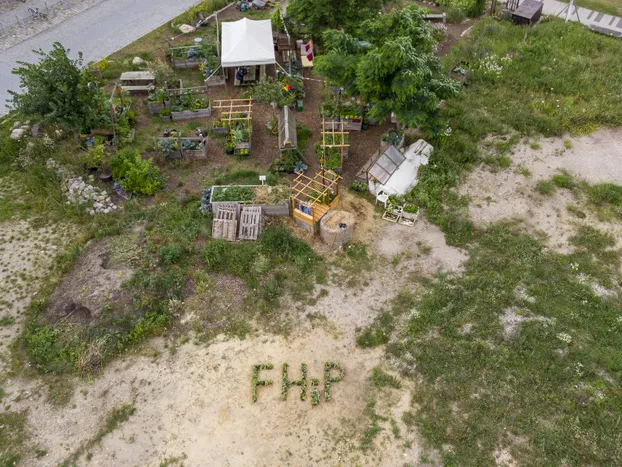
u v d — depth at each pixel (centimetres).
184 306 2011
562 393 1703
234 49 3017
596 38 3594
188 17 3806
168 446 1623
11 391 1753
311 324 1959
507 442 1598
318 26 3127
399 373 1800
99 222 2317
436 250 2230
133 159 2508
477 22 3906
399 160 2516
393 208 2375
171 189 2511
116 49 3475
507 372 1767
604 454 1557
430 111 2459
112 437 1644
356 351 1872
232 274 2127
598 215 2369
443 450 1595
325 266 2172
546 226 2328
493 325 1906
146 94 3120
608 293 2028
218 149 2750
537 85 3148
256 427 1669
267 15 3897
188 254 2198
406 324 1944
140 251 2169
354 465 1577
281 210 2353
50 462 1584
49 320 1936
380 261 2192
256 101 3052
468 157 2647
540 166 2636
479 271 2120
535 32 3653
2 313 1980
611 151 2720
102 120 2723
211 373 1812
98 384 1777
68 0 4000
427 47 2506
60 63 2467
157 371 1816
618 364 1769
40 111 2539
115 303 1944
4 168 2595
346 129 2847
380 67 2252
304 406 1720
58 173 2519
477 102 3023
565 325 1902
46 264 2164
